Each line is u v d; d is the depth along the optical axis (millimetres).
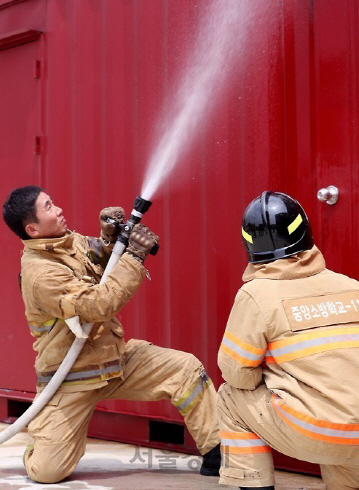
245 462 3322
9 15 6082
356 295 3205
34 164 5898
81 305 4012
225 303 4664
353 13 4055
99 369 4242
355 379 3033
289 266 3256
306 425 3035
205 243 4781
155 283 5059
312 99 4234
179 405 4371
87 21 5516
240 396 3334
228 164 4648
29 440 5449
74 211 5594
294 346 3102
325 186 4172
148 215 5117
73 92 5613
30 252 4305
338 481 3391
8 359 6020
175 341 4922
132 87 5211
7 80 6121
